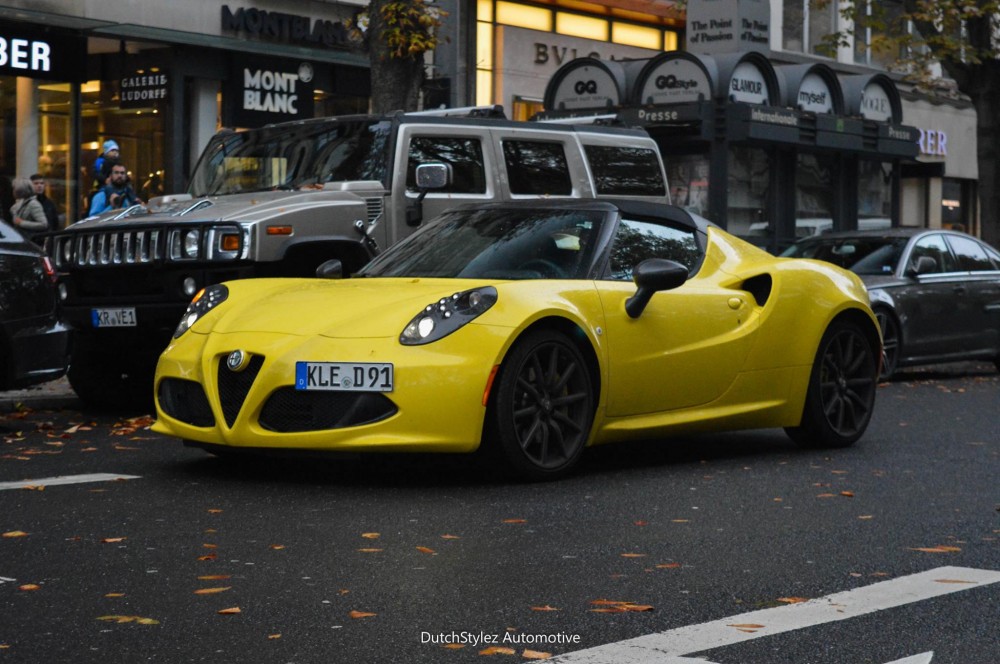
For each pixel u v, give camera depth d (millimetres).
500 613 4684
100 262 10742
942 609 4828
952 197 37688
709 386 8250
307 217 10406
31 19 18516
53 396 11656
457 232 8375
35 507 6559
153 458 8258
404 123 11273
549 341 7395
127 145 20016
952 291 15484
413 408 6938
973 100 23500
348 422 6965
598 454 8609
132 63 19984
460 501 6809
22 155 18844
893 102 24406
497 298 7230
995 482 7727
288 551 5609
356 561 5445
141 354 11117
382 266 8320
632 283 7969
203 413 7395
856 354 9258
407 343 7020
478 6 25906
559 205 8422
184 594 4902
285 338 7160
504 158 11695
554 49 27438
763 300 8656
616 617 4660
